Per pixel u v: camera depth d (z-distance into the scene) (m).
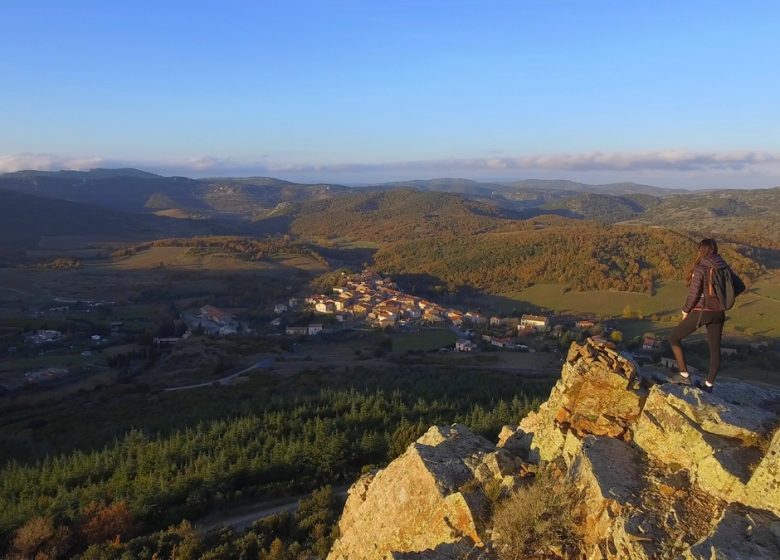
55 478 37.75
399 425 44.06
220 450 40.56
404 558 11.03
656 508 9.47
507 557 10.15
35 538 26.97
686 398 11.20
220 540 24.42
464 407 53.41
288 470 36.62
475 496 11.94
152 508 31.12
